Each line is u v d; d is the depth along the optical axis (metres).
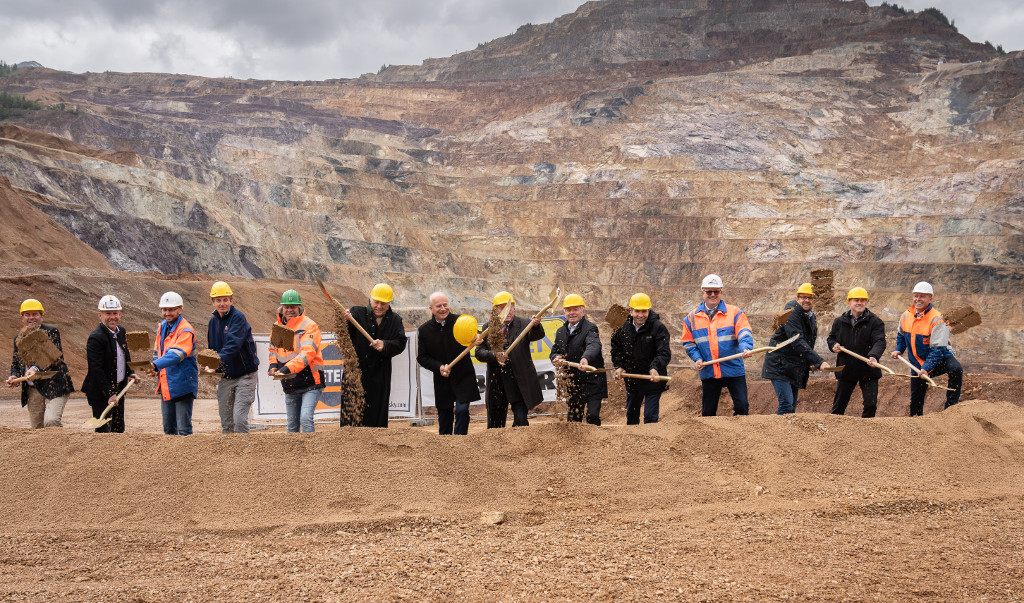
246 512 6.07
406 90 165.12
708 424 7.61
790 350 9.84
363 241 82.50
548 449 7.02
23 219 36.84
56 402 9.09
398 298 73.56
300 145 113.12
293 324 8.52
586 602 4.34
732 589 4.54
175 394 8.20
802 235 88.31
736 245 87.19
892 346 48.97
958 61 167.00
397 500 6.27
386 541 5.54
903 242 82.56
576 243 91.69
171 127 103.94
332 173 99.69
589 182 105.38
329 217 84.31
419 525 5.88
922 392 10.12
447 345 8.41
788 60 158.75
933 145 114.50
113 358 8.69
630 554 5.19
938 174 100.69
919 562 5.06
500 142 126.75
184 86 171.62
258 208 79.81
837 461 7.20
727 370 8.63
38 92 123.38
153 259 52.53
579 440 7.15
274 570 4.90
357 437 6.86
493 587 4.56
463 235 94.00
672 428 7.51
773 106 128.25
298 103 145.12
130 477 6.40
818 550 5.30
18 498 6.20
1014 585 4.62
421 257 82.94
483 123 148.88
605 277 86.31
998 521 6.09
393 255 81.62
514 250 92.44
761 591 4.51
